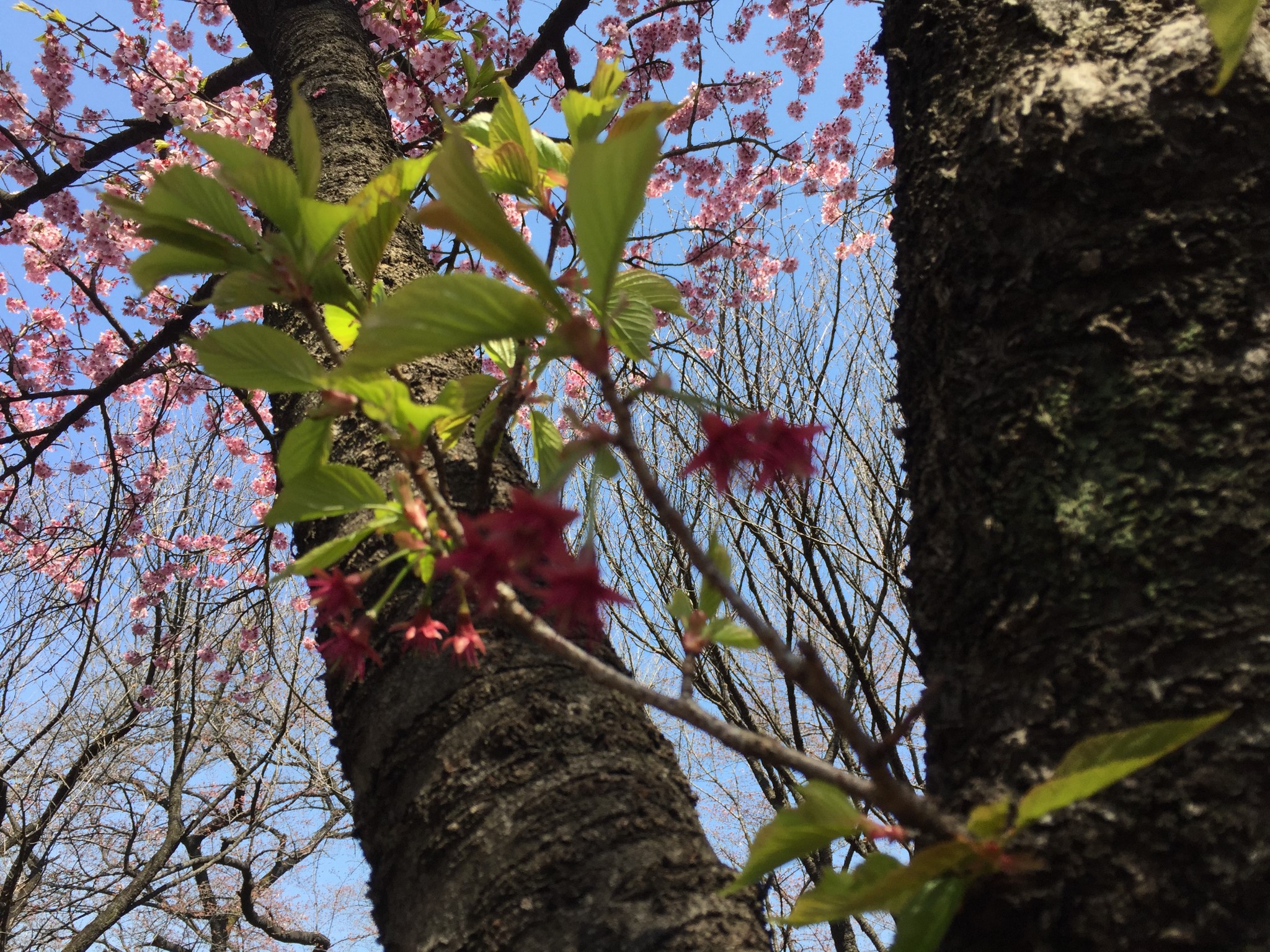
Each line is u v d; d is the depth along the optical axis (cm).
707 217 219
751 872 30
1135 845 27
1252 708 28
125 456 224
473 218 28
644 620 221
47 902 333
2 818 239
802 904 28
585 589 28
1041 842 28
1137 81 34
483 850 37
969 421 34
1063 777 24
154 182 33
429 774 39
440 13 138
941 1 42
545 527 28
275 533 210
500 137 41
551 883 35
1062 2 37
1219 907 26
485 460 36
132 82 159
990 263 35
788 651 27
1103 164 34
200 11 171
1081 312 33
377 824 41
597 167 27
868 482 240
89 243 160
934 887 28
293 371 34
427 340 29
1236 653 28
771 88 209
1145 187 33
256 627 227
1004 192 35
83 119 168
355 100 89
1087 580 30
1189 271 32
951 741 32
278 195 34
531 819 37
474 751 39
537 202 40
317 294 36
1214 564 29
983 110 37
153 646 247
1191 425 31
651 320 39
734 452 29
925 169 39
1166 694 28
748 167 212
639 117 36
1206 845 27
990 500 33
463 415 38
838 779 27
